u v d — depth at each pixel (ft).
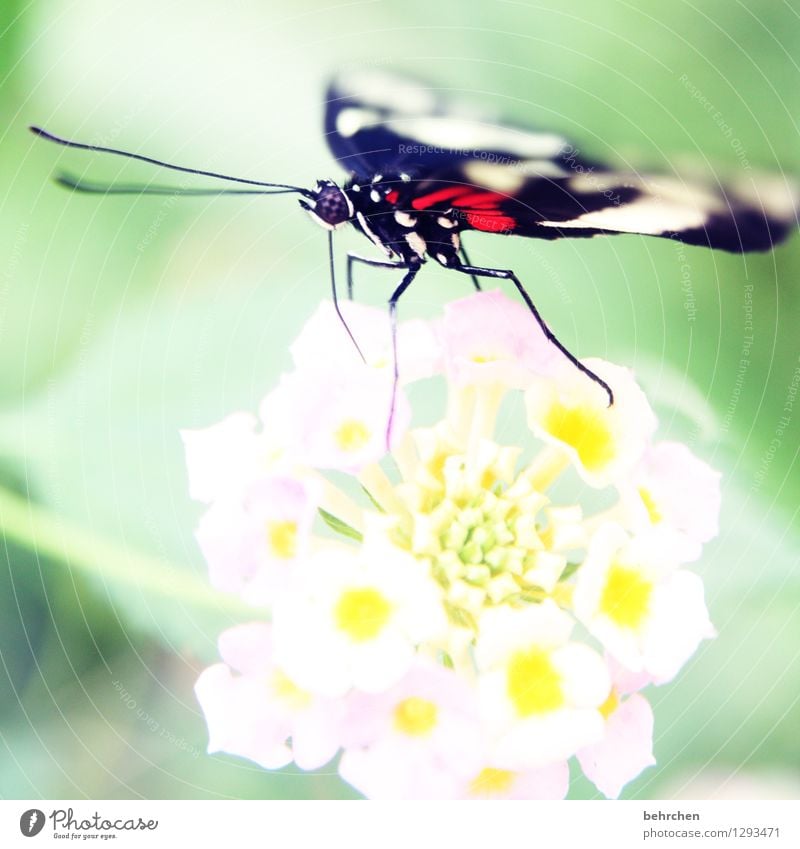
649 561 0.58
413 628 0.57
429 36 0.69
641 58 0.69
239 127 0.71
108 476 0.67
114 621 0.67
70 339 0.68
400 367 0.60
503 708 0.56
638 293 0.69
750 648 0.67
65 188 0.70
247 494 0.57
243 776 0.67
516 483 0.61
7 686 0.67
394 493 0.61
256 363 0.69
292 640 0.56
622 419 0.60
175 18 0.71
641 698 0.59
